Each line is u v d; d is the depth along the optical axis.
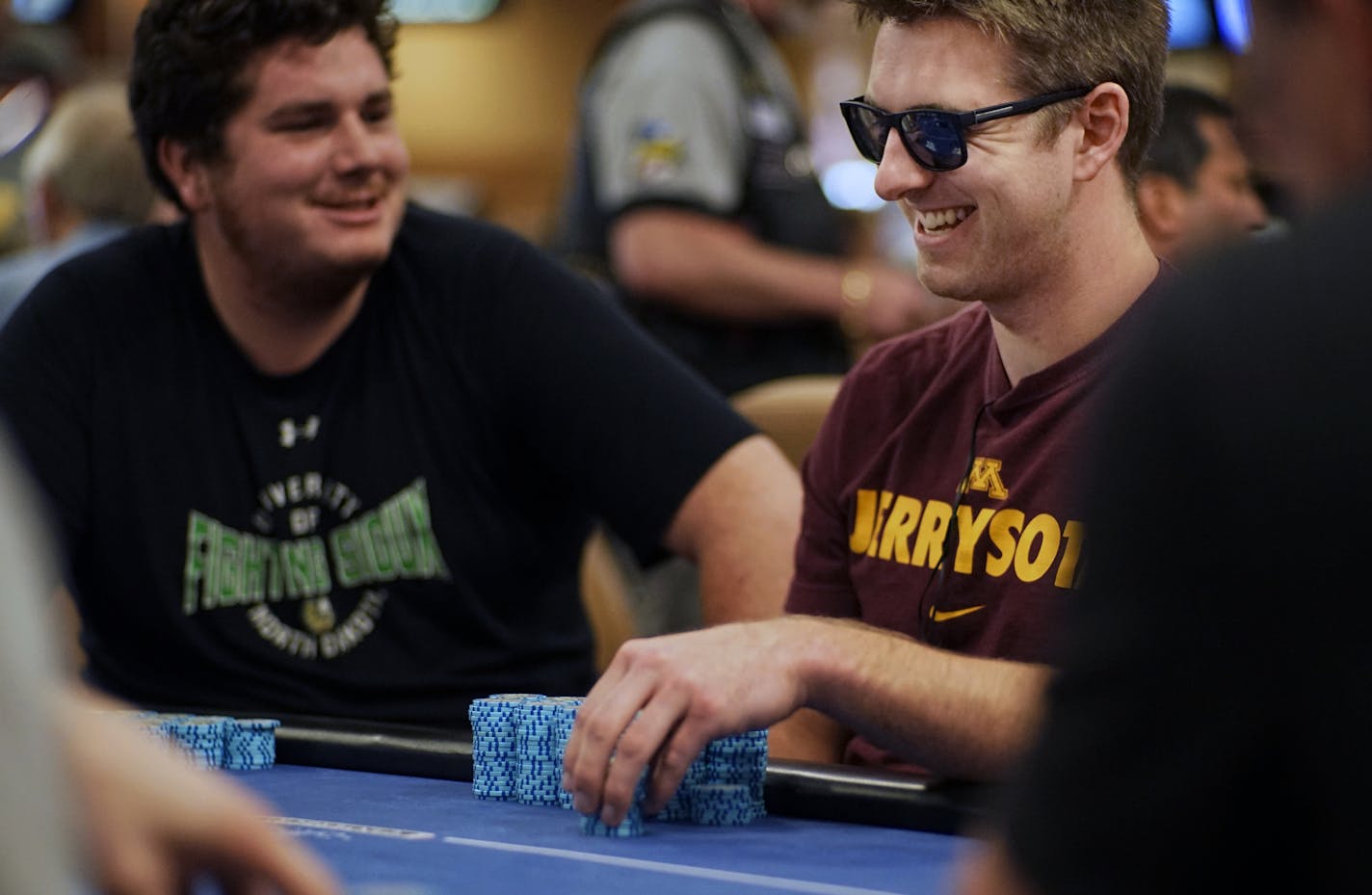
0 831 0.69
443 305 2.96
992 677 1.97
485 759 1.94
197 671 2.89
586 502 2.96
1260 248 0.86
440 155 11.78
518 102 11.68
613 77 4.46
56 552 2.85
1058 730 0.86
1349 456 0.80
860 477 2.42
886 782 1.82
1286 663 0.81
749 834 1.75
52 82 6.18
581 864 1.58
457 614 2.93
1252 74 0.90
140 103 2.89
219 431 2.91
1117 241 2.18
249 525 2.89
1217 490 0.82
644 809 1.76
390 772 2.12
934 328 2.44
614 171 4.42
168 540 2.89
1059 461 2.18
